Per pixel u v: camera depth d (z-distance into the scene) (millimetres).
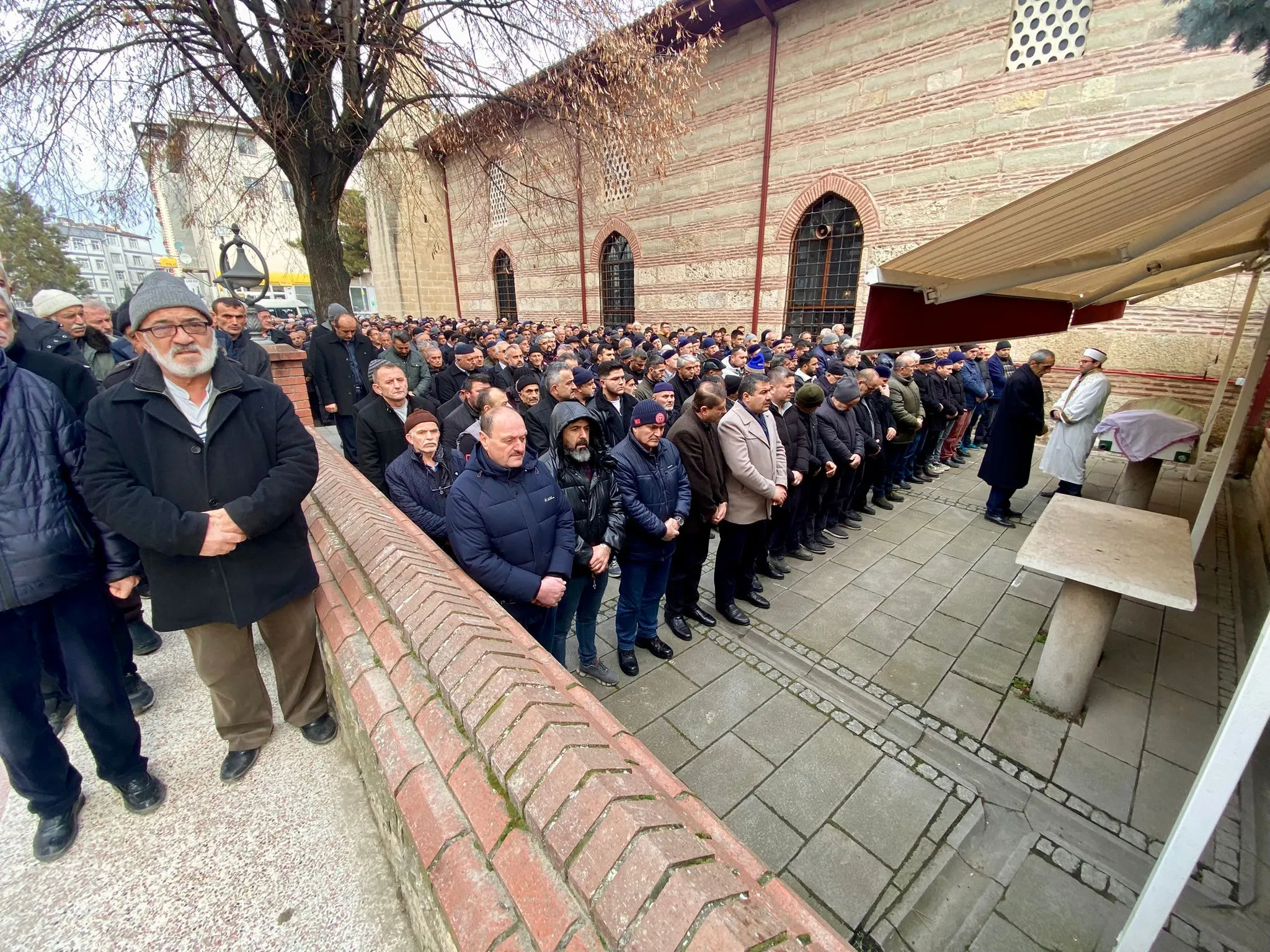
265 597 1770
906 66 8078
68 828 1661
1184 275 4555
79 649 1608
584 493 2572
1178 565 2574
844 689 2922
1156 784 2340
